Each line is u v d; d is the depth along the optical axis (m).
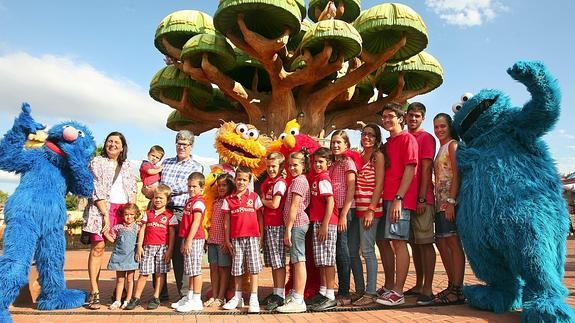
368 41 10.80
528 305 3.99
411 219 5.30
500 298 4.53
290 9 9.01
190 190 5.24
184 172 5.81
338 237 5.45
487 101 4.77
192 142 6.01
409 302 5.31
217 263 5.38
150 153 6.30
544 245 4.06
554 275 4.04
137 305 5.18
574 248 14.70
